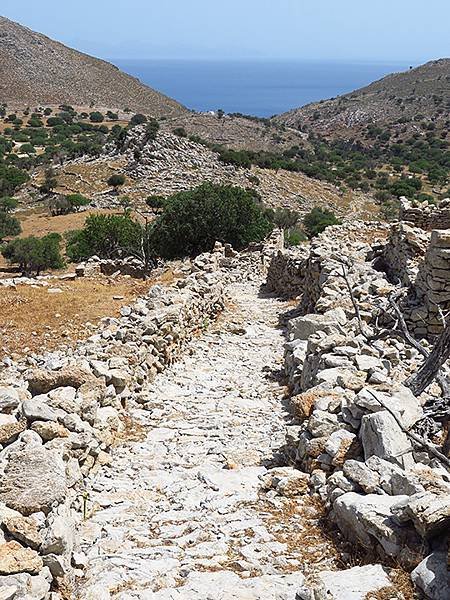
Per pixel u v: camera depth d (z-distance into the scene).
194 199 22.05
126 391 6.52
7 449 4.28
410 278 9.72
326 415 5.06
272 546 3.77
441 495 3.49
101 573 3.47
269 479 4.69
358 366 6.19
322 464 4.66
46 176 52.69
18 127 95.25
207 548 3.76
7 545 3.26
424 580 3.08
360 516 3.61
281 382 7.97
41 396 5.12
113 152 57.16
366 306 9.15
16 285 13.52
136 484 4.81
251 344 10.06
